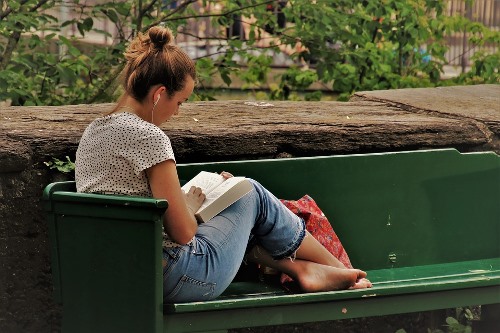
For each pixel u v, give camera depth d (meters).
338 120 12.24
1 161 10.08
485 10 27.11
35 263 10.46
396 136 12.18
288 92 20.62
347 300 10.17
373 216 11.80
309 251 10.41
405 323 12.38
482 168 12.24
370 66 20.06
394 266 11.95
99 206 9.31
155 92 9.52
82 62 17.56
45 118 11.47
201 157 11.25
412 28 20.34
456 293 10.86
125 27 18.20
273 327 11.63
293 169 11.38
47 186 9.67
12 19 16.44
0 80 15.99
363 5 19.52
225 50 20.20
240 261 9.93
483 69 21.05
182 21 19.19
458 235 12.22
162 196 9.33
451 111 13.02
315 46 19.33
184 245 9.50
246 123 11.78
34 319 10.51
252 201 10.01
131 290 9.33
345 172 11.62
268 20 19.42
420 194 11.99
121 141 9.41
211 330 9.57
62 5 17.86
